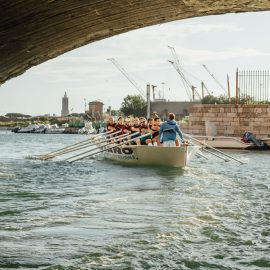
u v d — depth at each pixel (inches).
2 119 6884.8
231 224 331.9
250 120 1540.4
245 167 855.7
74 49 530.3
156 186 557.6
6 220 343.9
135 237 294.2
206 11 435.2
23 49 472.4
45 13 397.4
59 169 797.2
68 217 356.2
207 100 3427.7
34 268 232.7
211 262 243.9
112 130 986.1
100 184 582.6
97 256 253.6
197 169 790.5
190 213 373.7
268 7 415.5
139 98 4771.2
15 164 901.8
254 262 244.2
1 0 355.9
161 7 418.0
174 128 768.9
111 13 423.8
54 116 6688.0
